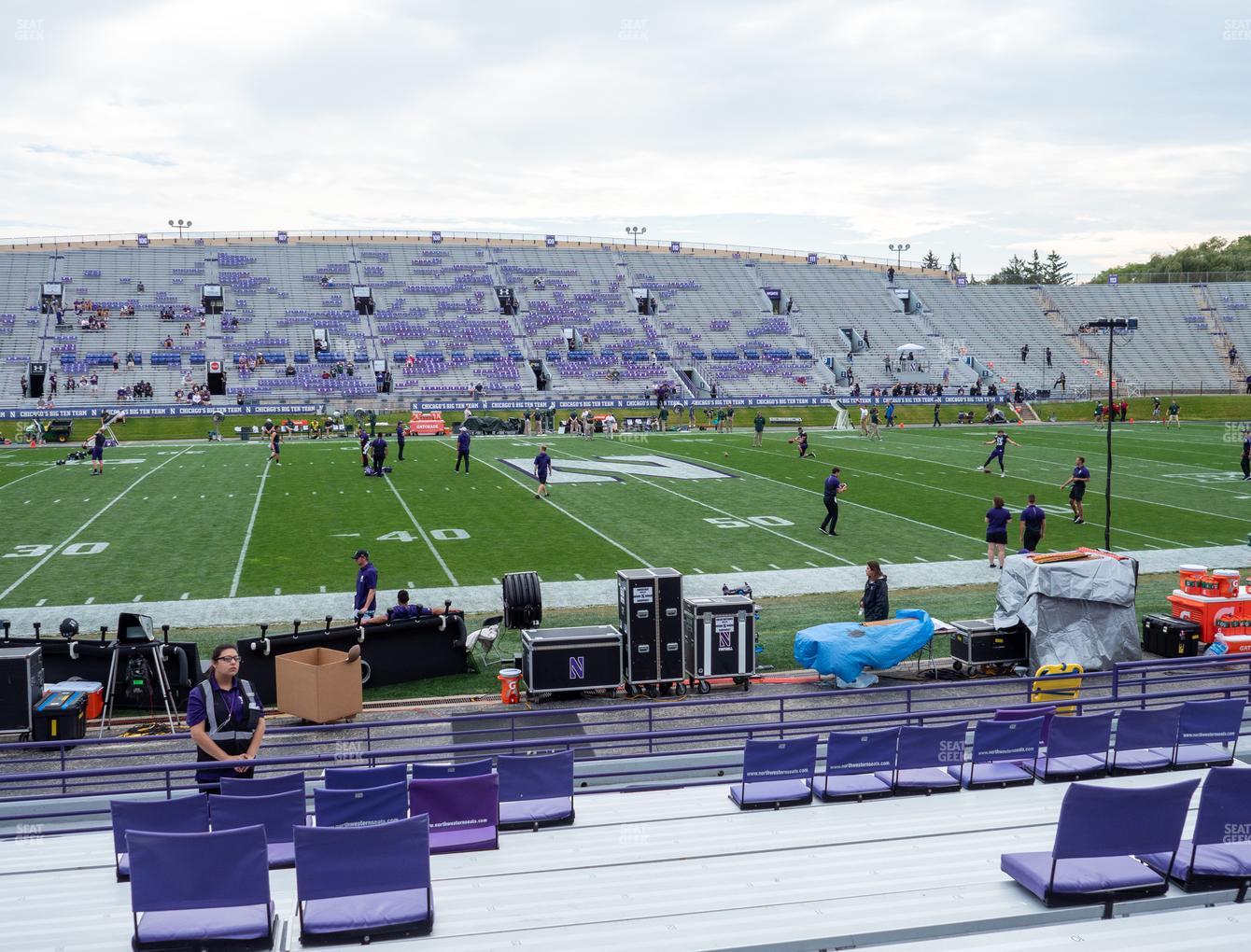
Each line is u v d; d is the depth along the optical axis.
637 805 8.97
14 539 24.12
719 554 23.14
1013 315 84.56
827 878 7.11
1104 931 6.14
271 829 7.32
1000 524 21.78
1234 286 88.56
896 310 83.62
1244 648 15.01
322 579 20.55
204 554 22.66
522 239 84.12
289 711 13.13
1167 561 22.66
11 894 7.09
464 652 15.09
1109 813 6.31
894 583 20.64
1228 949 5.91
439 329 70.62
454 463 39.47
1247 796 6.57
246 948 6.14
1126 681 13.24
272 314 69.56
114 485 32.97
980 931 6.31
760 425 47.59
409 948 6.11
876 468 38.31
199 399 57.44
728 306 80.50
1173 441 49.66
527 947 6.08
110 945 6.24
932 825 8.24
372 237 80.69
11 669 11.93
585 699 13.95
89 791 10.38
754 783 8.83
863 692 11.21
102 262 71.94
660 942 6.12
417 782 7.62
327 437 52.50
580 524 26.59
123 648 13.14
